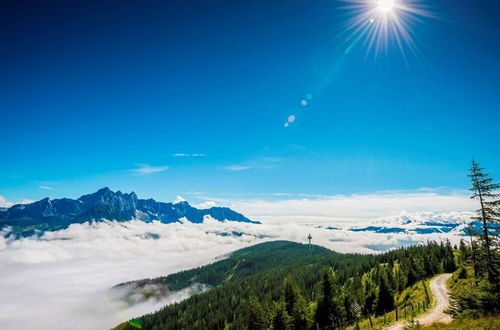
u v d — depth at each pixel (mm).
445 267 105250
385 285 75625
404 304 70438
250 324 85125
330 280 74875
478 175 33312
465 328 24359
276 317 73062
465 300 28641
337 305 72375
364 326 61438
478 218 32781
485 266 31750
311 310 82625
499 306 26188
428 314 52656
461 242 106438
